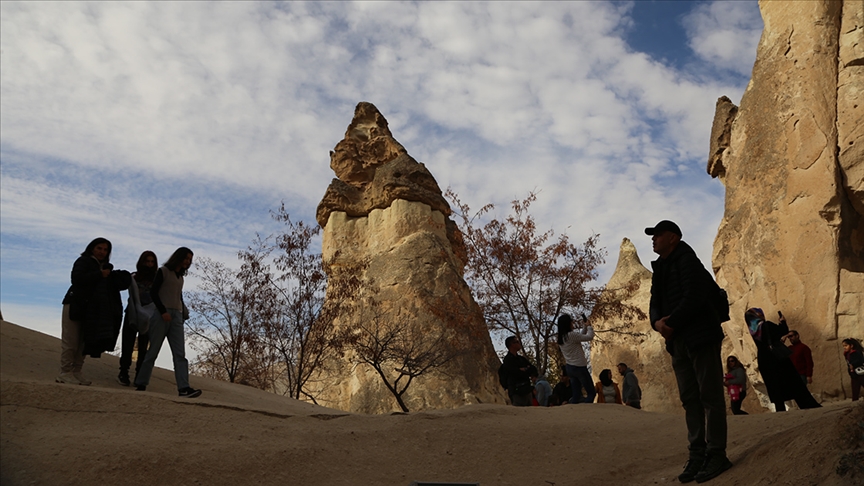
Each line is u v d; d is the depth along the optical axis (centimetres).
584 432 814
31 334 1191
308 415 802
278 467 637
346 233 3631
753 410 2289
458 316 2884
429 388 2809
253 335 2353
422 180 3619
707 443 571
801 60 2127
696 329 575
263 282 2444
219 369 2491
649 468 662
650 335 2961
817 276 1884
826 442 472
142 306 1048
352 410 2875
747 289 2120
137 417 727
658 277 620
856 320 1780
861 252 1925
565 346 1264
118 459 607
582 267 2630
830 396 1770
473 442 754
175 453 630
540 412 963
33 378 891
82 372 1034
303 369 2541
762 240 2075
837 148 1956
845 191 1928
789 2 2233
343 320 2819
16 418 692
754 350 2044
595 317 2623
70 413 720
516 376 1310
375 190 3644
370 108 4059
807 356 1266
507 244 2688
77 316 905
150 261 1103
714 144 2552
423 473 660
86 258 930
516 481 646
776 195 2075
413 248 3306
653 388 2855
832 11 2125
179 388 955
